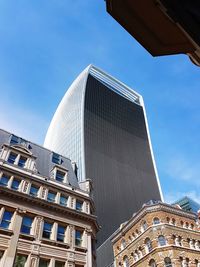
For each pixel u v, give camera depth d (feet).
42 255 74.13
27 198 83.46
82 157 453.58
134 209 464.65
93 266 87.66
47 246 77.20
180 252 119.34
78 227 90.38
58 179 104.01
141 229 140.05
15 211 79.20
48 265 73.82
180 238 128.47
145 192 520.42
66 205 94.48
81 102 561.84
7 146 97.55
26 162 98.63
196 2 9.71
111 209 428.56
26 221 80.23
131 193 492.54
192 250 124.47
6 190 80.43
